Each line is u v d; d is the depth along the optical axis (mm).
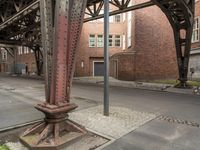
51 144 3867
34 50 29406
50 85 4184
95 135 4590
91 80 21984
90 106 7566
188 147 4047
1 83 17625
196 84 15172
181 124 5516
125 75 20547
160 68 20781
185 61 13375
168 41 20953
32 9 12898
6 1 13750
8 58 45406
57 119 4184
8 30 22078
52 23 4105
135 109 7234
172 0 11406
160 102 8766
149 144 4172
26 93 11008
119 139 4395
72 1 4141
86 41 29297
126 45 26047
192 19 12797
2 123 5352
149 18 20625
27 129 4602
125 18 26844
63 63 4164
